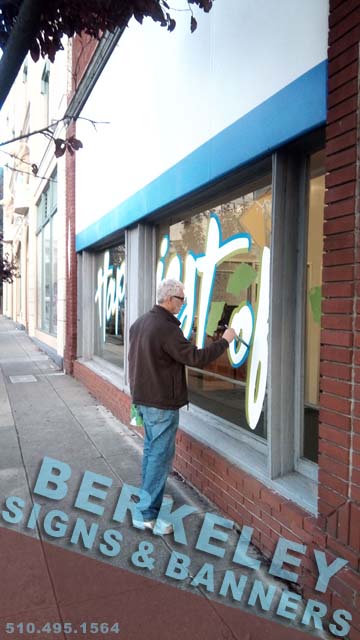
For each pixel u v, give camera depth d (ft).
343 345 8.46
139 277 19.97
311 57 9.61
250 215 13.51
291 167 11.10
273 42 10.74
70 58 33.22
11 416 22.74
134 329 12.10
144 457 12.05
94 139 26.55
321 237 10.96
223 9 12.80
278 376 11.16
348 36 8.29
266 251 12.76
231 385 14.75
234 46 12.26
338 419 8.57
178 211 17.56
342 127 8.46
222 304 15.01
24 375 34.27
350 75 8.27
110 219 23.21
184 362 11.30
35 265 60.34
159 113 16.98
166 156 16.43
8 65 6.95
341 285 8.50
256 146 11.32
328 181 8.82
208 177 13.47
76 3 7.97
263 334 12.94
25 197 68.59
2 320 111.24
